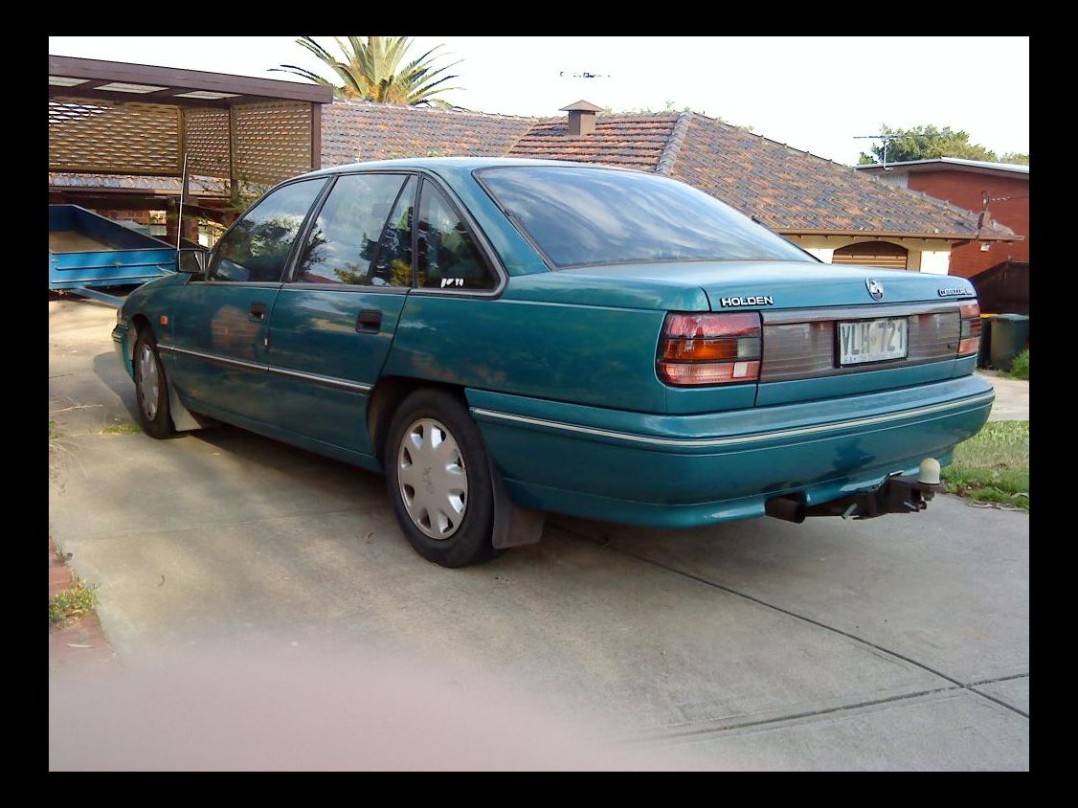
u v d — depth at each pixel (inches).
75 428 261.3
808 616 154.7
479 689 127.3
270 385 198.8
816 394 143.3
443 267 163.8
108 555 169.2
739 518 140.9
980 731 121.6
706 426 131.3
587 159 746.2
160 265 478.3
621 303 136.0
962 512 213.0
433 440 165.9
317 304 184.5
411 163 179.9
